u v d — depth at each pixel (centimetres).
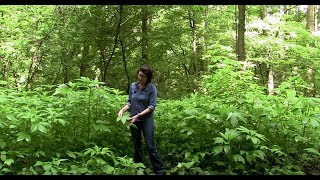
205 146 591
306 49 1380
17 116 534
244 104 633
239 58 1138
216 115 576
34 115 524
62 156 550
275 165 566
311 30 1559
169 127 679
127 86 1454
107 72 1525
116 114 638
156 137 675
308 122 587
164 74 1661
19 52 1286
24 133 512
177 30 1473
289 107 627
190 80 1451
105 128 557
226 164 553
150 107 540
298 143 598
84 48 1430
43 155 516
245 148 567
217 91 701
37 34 1263
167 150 627
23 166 520
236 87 693
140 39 1453
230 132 516
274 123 588
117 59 1488
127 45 1409
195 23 1614
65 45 1304
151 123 549
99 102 614
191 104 703
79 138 584
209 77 712
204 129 605
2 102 603
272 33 1506
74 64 1427
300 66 1461
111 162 567
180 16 1504
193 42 1591
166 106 794
